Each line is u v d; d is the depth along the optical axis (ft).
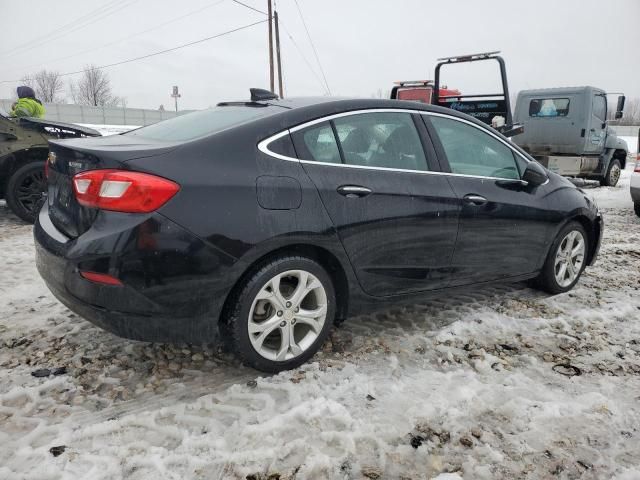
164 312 7.51
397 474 6.54
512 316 11.64
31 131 19.76
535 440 7.26
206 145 7.97
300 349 8.85
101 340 9.85
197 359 9.25
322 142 8.97
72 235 7.74
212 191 7.62
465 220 10.43
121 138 9.23
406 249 9.68
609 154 40.40
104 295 7.31
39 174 20.06
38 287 12.75
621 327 11.24
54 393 8.05
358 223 8.91
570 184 13.53
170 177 7.41
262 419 7.50
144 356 9.29
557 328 11.07
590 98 36.65
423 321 11.20
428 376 8.84
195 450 6.79
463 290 11.14
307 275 8.66
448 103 34.01
